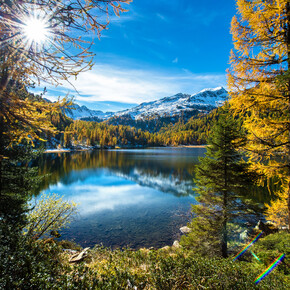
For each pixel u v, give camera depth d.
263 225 12.69
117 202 20.34
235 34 6.18
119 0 2.60
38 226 9.03
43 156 63.12
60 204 10.46
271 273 4.67
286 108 5.79
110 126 168.25
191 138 170.25
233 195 8.85
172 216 16.50
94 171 39.69
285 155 6.24
